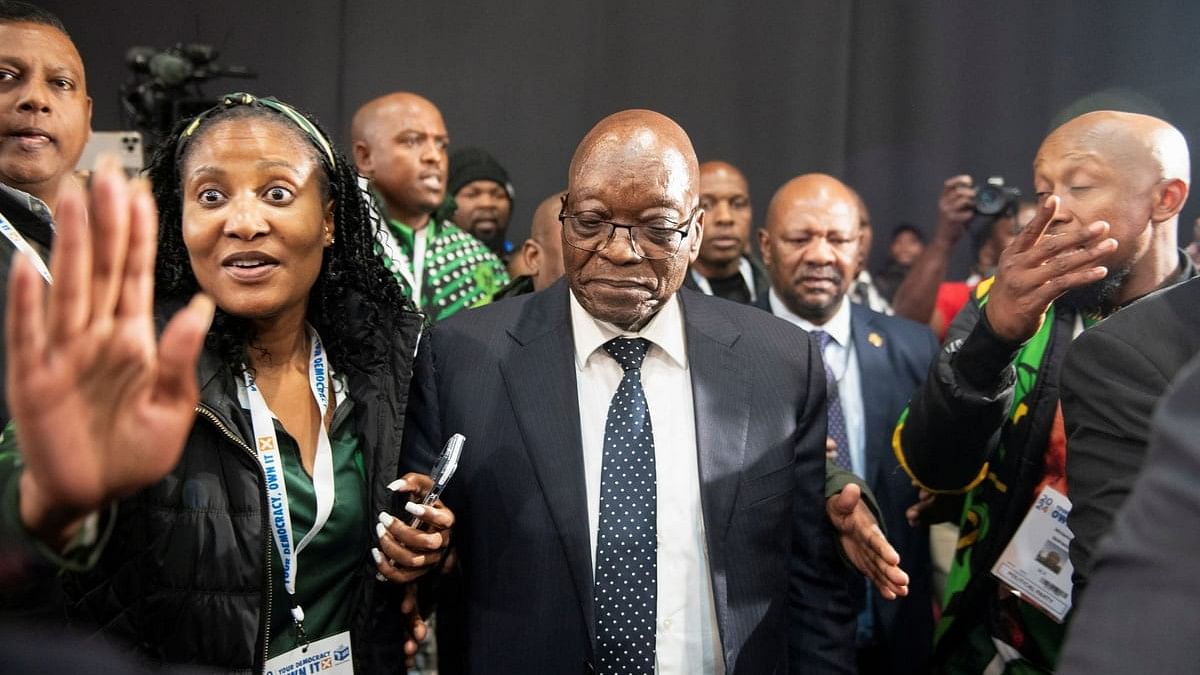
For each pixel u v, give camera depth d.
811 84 5.39
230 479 1.64
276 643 1.72
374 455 1.81
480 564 1.82
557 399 1.84
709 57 5.40
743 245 3.85
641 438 1.82
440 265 3.58
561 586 1.75
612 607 1.75
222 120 1.72
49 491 0.95
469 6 5.27
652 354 1.91
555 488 1.78
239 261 1.66
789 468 1.89
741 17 5.39
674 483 1.81
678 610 1.77
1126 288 2.19
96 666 0.67
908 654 2.76
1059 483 2.24
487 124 5.34
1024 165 5.29
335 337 1.86
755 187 5.45
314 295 1.87
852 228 3.07
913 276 3.94
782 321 2.03
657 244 1.75
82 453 0.94
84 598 1.58
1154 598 0.77
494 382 1.87
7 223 1.59
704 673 1.77
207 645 1.60
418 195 3.61
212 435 1.65
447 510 1.70
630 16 5.36
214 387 1.66
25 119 1.94
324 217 1.80
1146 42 5.09
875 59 5.39
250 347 1.77
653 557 1.77
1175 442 0.81
